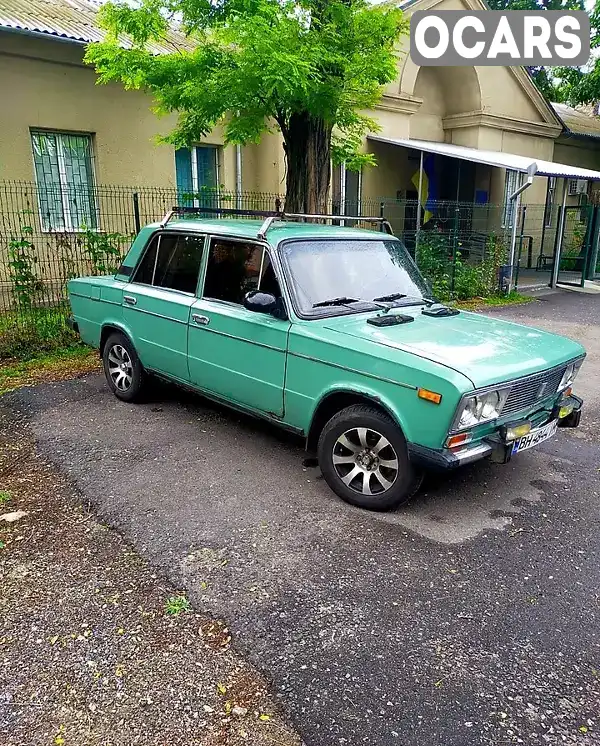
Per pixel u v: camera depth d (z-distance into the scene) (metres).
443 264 13.53
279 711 2.43
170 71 8.16
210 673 2.62
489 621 2.99
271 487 4.38
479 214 16.98
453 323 4.50
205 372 5.04
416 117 17.52
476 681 2.60
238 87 7.63
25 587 3.18
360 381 3.88
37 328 8.17
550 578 3.36
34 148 11.02
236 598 3.12
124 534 3.71
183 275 5.29
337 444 4.14
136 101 12.01
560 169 15.23
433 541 3.70
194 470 4.63
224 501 4.15
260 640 2.82
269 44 6.81
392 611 3.04
